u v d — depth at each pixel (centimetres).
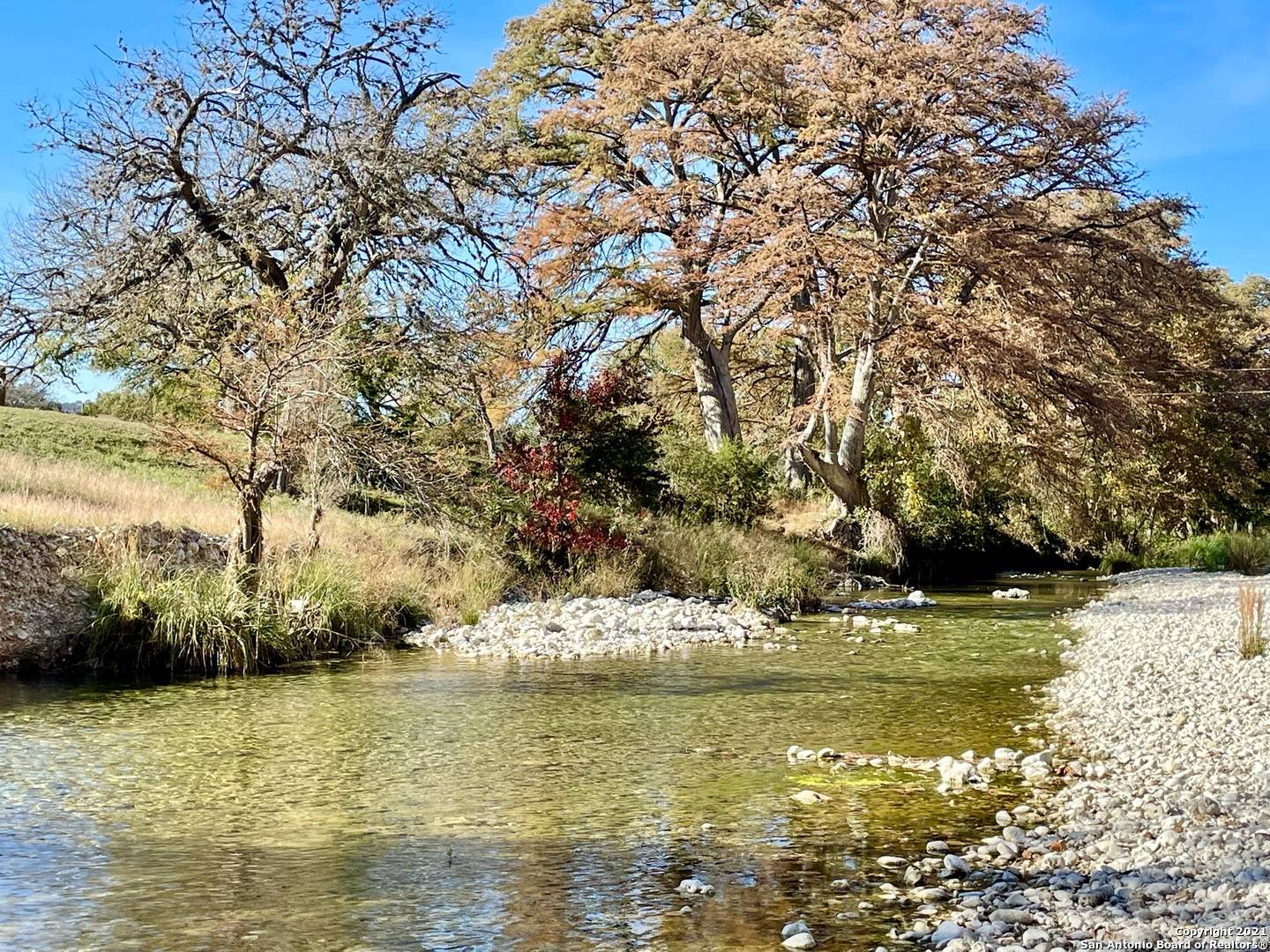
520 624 1827
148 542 1611
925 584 3322
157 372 2008
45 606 1426
